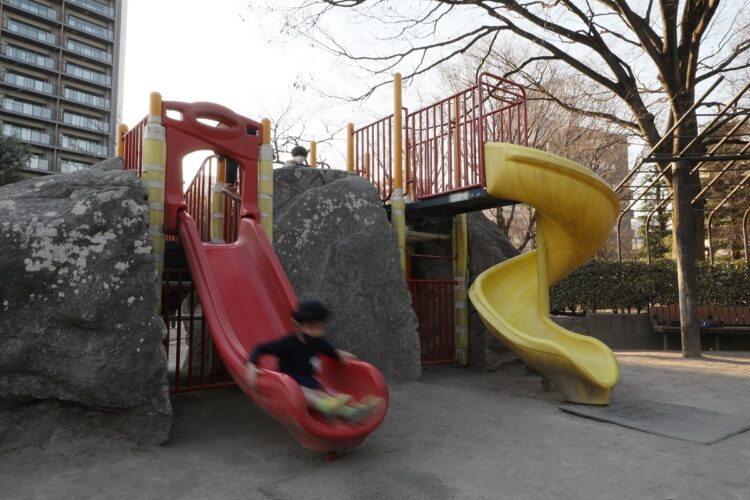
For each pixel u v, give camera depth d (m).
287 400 3.67
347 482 3.57
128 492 3.43
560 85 18.80
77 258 4.29
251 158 6.29
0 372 3.93
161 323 4.48
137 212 4.62
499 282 7.58
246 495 3.37
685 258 10.89
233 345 4.52
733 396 6.67
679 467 3.92
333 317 6.97
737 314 12.45
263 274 5.69
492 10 14.78
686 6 13.49
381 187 9.03
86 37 60.72
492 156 6.63
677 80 13.52
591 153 19.41
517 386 7.40
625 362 9.90
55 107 57.44
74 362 4.11
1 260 4.05
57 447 4.04
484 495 3.37
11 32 54.94
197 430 4.87
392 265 7.59
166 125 5.66
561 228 6.91
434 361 8.66
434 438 4.68
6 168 25.56
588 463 4.01
